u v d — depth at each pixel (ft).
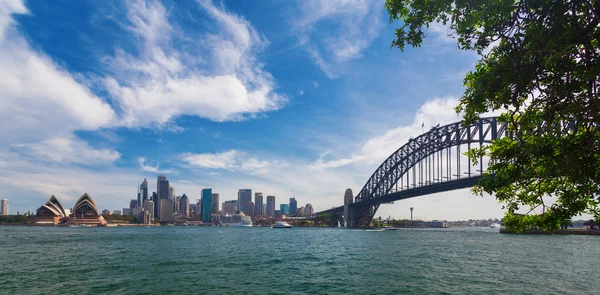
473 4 30.40
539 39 26.66
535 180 36.55
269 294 84.48
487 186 38.58
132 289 88.28
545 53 27.53
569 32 24.85
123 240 317.01
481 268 128.06
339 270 124.06
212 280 101.81
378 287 92.99
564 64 28.53
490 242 292.40
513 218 40.37
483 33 32.24
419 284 96.99
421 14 33.88
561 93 27.86
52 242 282.36
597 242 288.10
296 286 94.27
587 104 25.26
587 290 89.97
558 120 28.89
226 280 102.12
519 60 29.78
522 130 33.04
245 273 115.85
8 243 267.80
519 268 128.06
